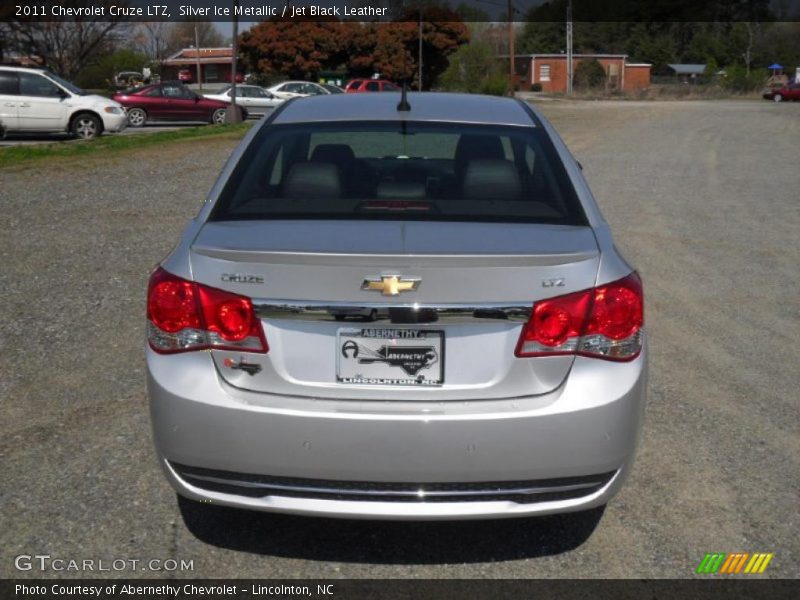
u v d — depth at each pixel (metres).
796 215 11.53
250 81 54.22
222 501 3.09
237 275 2.99
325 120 4.13
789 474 4.09
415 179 3.69
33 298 6.68
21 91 20.94
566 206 3.54
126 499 3.75
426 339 2.98
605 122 31.72
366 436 2.93
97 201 11.26
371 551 3.45
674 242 9.69
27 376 5.09
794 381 5.32
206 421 2.98
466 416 2.93
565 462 2.99
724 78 74.38
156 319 3.09
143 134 22.12
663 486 3.97
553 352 3.00
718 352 5.88
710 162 18.08
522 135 4.04
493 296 2.96
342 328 2.97
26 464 4.02
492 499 3.03
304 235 3.17
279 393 3.01
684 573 3.31
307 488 3.01
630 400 3.05
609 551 3.46
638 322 3.12
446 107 4.32
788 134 26.33
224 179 3.70
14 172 13.94
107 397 4.81
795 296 7.39
